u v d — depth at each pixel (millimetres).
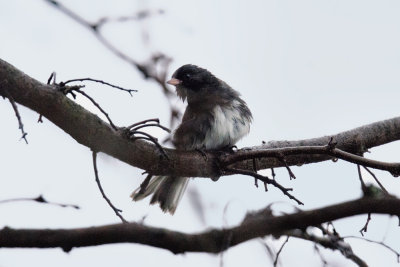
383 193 7164
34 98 6473
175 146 8094
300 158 9070
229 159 8094
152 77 5660
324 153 7238
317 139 9758
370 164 7098
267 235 6520
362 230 7652
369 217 7578
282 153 7441
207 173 8281
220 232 6188
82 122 6789
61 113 6652
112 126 6625
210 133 10781
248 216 6520
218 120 10781
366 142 9570
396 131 9633
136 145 7387
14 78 6328
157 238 5734
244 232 6285
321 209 6594
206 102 11000
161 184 10023
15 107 5895
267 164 9203
